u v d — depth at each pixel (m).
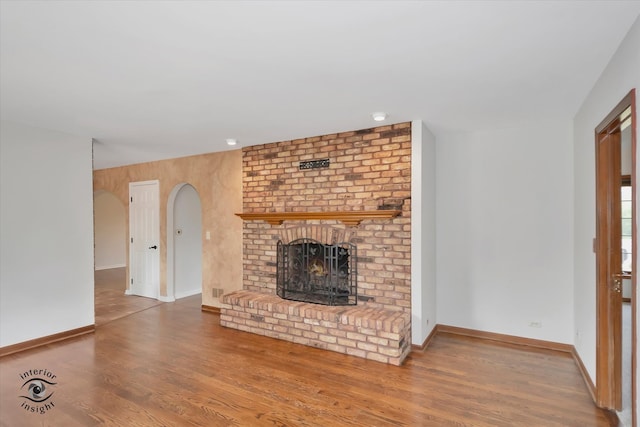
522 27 1.78
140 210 5.96
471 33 1.84
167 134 4.00
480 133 3.92
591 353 2.73
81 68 2.25
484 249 3.90
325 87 2.60
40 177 3.71
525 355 3.41
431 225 3.91
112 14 1.64
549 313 3.60
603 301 2.50
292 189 4.28
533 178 3.68
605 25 1.77
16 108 3.05
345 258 3.90
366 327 3.32
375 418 2.34
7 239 3.46
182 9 1.60
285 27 1.77
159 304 5.46
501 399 2.59
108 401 2.54
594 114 2.59
